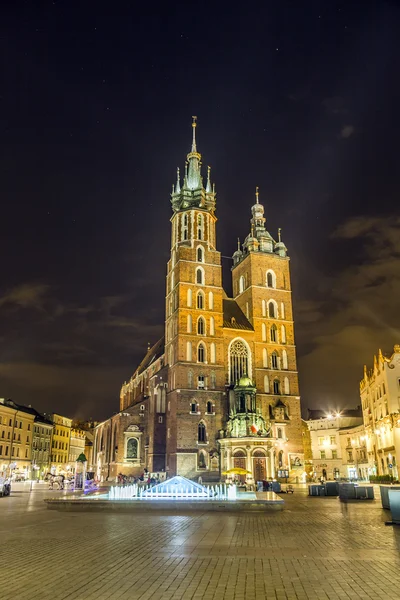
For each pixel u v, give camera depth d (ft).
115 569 51.08
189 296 322.55
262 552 60.80
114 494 136.46
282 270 357.00
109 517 103.45
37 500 154.51
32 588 43.50
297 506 128.06
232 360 325.62
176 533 77.82
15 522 93.91
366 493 148.97
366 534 75.36
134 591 42.39
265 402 320.91
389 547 63.62
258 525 88.38
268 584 44.62
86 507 118.21
